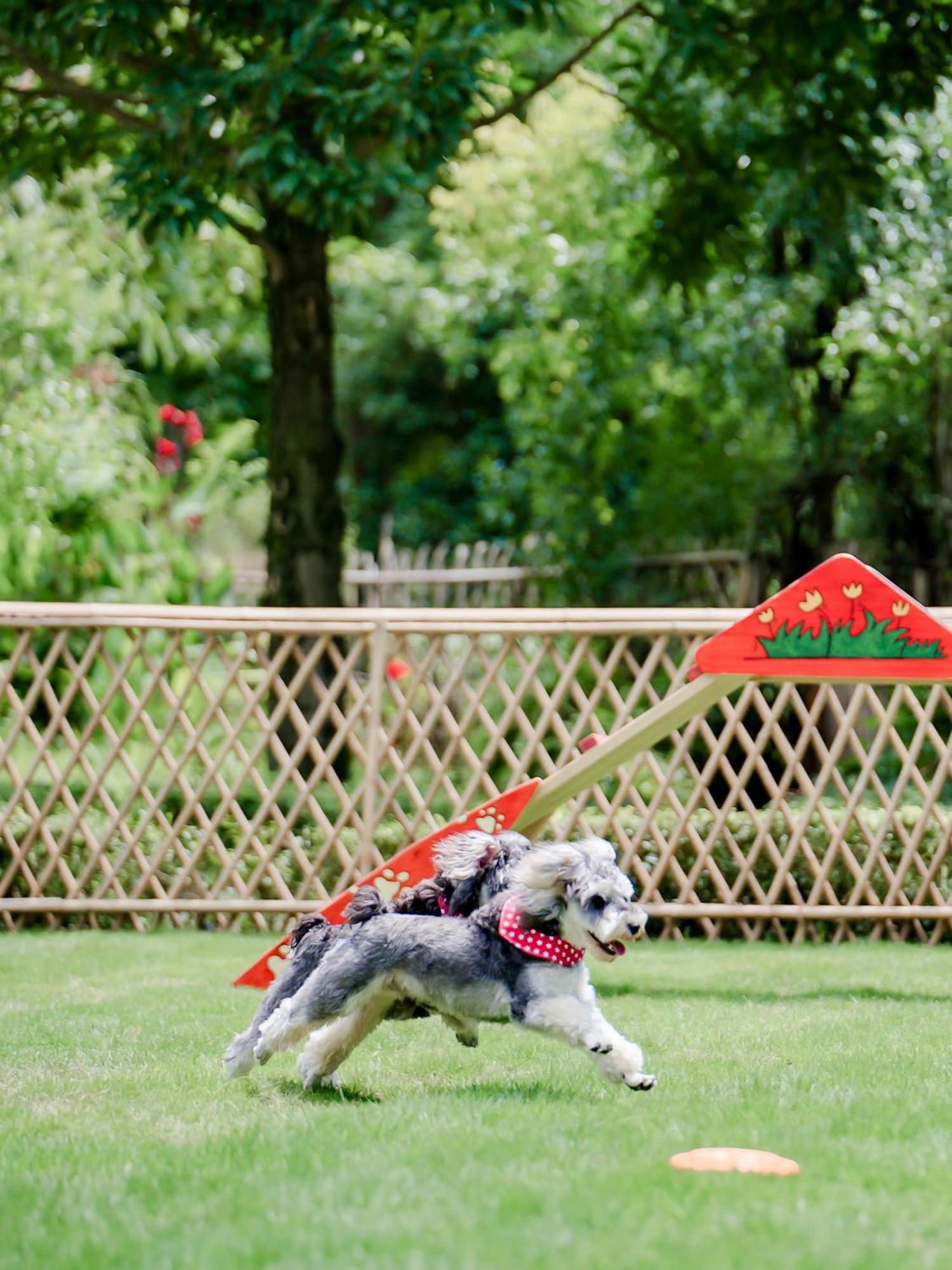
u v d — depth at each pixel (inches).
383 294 1186.0
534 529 808.9
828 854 390.9
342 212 412.8
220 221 416.2
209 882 412.8
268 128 410.3
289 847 401.7
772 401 633.6
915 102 477.1
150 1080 222.8
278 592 495.2
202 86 406.0
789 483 646.5
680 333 669.9
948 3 463.8
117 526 531.5
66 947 368.5
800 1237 138.7
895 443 648.4
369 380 1229.1
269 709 471.5
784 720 505.4
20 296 627.8
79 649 485.7
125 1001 292.2
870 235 585.9
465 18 418.0
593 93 712.4
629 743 282.0
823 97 482.0
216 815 401.1
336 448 502.6
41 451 550.9
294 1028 206.4
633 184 690.2
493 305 802.2
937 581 642.8
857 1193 154.5
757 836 395.5
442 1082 223.8
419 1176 159.6
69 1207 154.0
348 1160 168.1
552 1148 171.3
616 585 762.2
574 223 721.6
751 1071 225.6
